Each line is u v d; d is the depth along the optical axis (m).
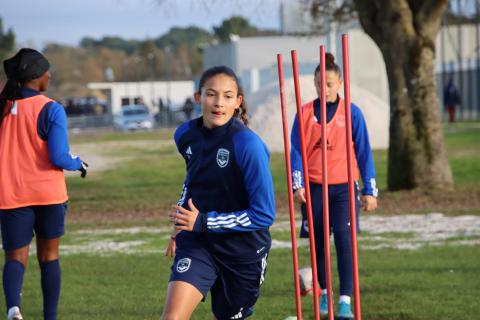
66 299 18.25
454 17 63.25
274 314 16.44
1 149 14.44
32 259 24.25
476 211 32.25
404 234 27.20
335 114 16.05
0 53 163.00
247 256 11.22
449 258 22.52
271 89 65.56
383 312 16.45
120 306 17.47
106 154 68.12
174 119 127.38
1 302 18.14
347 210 15.94
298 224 30.19
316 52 92.81
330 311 11.59
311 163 16.06
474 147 61.50
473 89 114.56
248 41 128.62
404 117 38.03
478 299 17.45
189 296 10.83
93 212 35.72
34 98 14.53
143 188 44.53
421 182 37.88
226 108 11.09
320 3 46.41
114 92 165.88
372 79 94.88
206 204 11.30
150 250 25.41
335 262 22.20
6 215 14.47
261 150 11.08
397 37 37.66
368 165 15.93
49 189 14.50
